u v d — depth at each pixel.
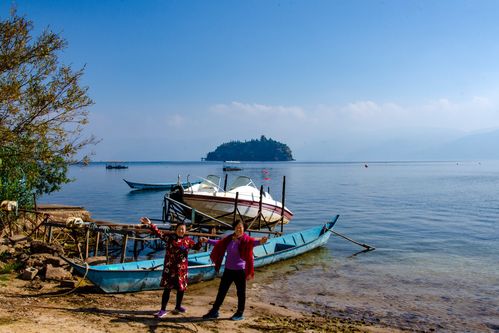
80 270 10.55
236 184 25.64
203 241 8.93
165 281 8.73
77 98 16.27
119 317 8.55
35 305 8.92
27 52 15.45
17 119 15.52
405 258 19.03
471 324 10.52
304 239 21.17
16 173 17.03
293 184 81.31
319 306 11.71
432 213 37.00
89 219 21.97
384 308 11.70
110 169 193.00
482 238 24.55
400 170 178.88
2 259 13.09
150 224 8.68
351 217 34.75
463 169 189.50
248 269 8.90
